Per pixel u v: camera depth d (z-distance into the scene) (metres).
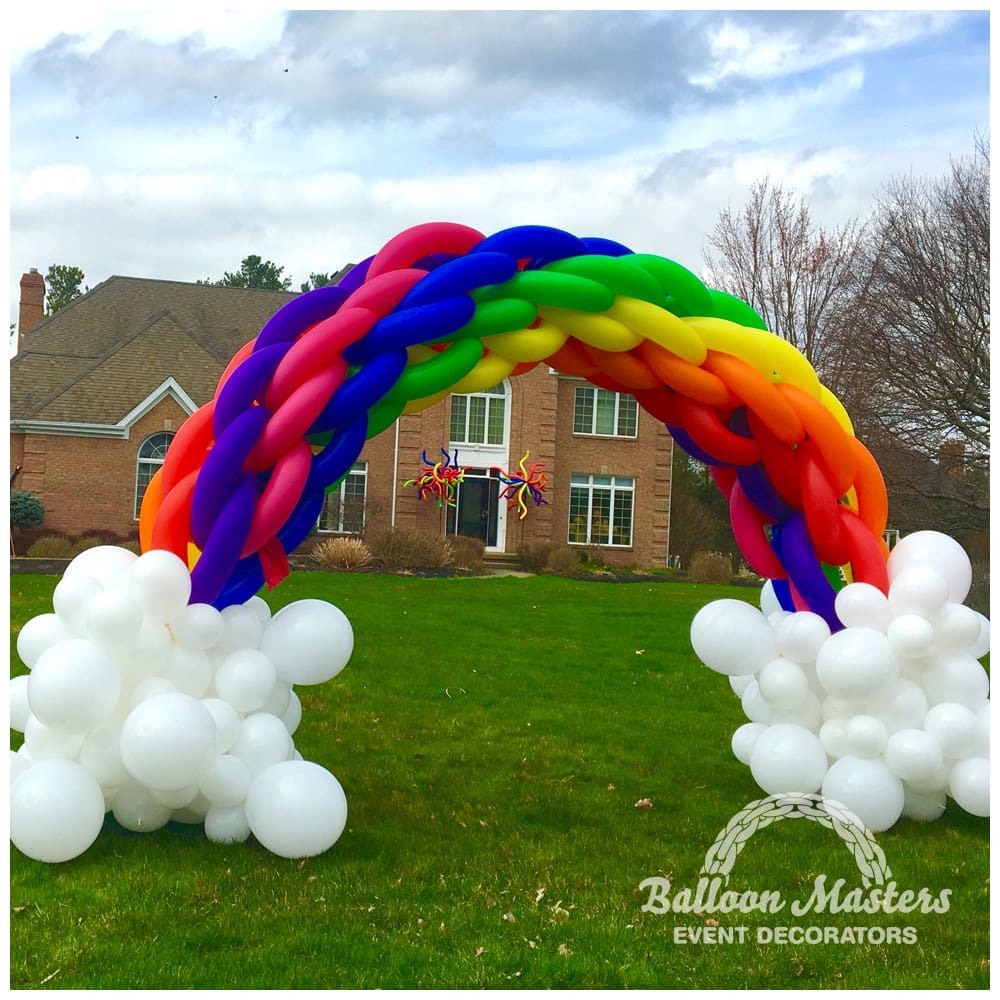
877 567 5.57
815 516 5.52
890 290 21.14
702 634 5.55
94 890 4.35
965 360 19.39
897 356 20.14
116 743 4.71
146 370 24.73
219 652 5.00
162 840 4.95
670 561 29.66
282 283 63.50
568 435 26.22
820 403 5.43
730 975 3.80
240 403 4.89
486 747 7.05
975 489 19.97
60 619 4.93
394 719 7.73
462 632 12.02
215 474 4.81
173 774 4.47
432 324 4.88
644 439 26.56
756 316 5.68
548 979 3.72
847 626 5.46
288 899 4.34
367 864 4.76
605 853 5.06
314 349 4.83
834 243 25.66
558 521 26.02
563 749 7.07
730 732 7.75
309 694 8.41
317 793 4.68
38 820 4.44
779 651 5.58
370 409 5.17
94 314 27.02
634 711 8.34
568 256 5.30
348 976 3.71
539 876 4.71
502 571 23.28
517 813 5.66
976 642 5.54
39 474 23.09
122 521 23.44
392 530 21.88
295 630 5.01
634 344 5.28
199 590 4.91
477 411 25.67
